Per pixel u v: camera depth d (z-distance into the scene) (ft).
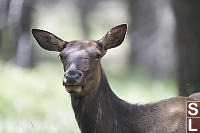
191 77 63.87
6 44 123.24
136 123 38.04
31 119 66.08
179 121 38.29
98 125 36.47
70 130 55.31
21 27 118.73
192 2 62.69
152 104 39.17
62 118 63.26
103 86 36.94
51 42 38.73
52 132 56.03
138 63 164.25
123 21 197.06
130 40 167.94
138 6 165.37
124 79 134.41
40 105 86.07
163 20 161.07
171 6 64.95
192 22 63.31
